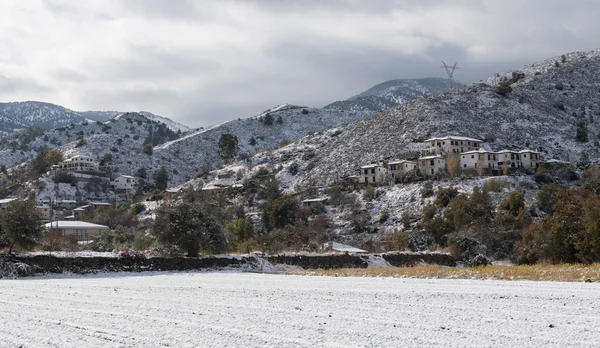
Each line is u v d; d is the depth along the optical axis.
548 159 148.50
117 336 15.64
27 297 27.03
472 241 68.25
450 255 67.38
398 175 131.62
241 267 54.06
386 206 113.25
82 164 196.38
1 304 24.14
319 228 101.00
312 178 152.50
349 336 14.93
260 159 185.38
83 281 38.84
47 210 141.75
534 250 59.53
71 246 62.84
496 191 108.06
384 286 30.30
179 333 15.84
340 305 21.72
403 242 85.88
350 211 115.06
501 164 135.25
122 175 199.38
